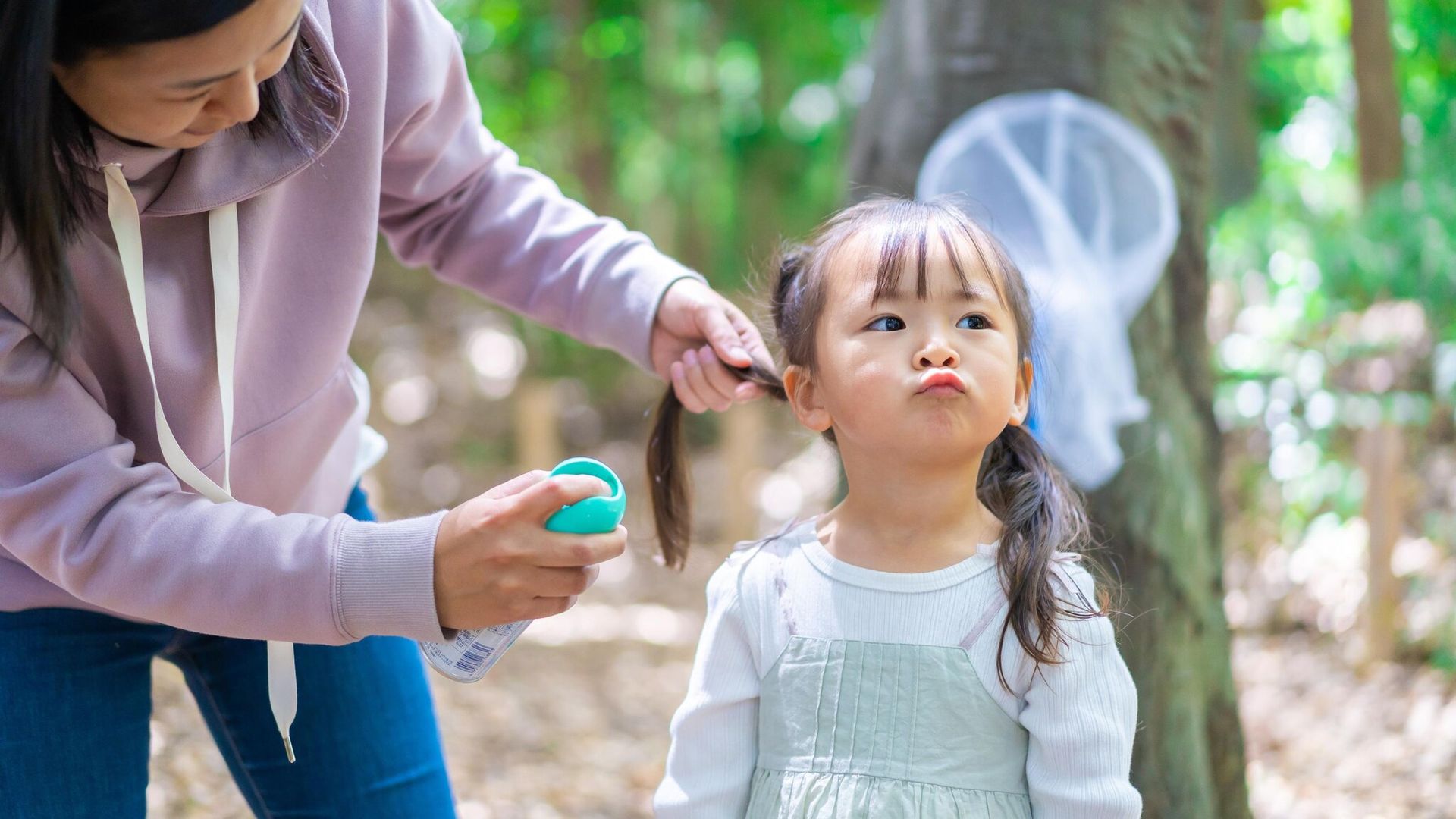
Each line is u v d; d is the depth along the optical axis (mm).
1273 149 7637
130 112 1195
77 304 1253
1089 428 2426
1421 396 5078
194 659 1746
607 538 1279
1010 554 1489
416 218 1935
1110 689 1460
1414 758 3912
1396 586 4789
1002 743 1462
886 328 1497
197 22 1100
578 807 3723
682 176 10008
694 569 7188
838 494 2227
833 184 10445
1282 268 5641
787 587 1554
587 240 1931
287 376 1594
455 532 1281
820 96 10680
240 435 1578
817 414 1601
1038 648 1425
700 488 8992
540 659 5379
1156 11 2586
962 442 1467
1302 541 5512
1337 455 5492
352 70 1509
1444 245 5246
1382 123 5684
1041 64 2586
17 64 1130
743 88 10617
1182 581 2506
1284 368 5422
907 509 1518
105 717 1579
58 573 1330
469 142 1882
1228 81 6496
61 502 1316
